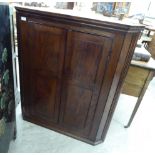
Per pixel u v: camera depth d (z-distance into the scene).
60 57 1.35
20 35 1.38
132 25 1.06
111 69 1.26
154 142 1.82
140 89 1.72
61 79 1.44
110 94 1.37
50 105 1.64
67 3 2.32
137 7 3.62
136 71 1.65
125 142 1.77
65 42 1.27
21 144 1.58
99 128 1.57
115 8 2.47
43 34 1.31
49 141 1.66
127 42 1.15
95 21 1.11
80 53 1.27
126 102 2.47
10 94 1.35
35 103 1.70
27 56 1.45
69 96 1.50
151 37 3.23
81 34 1.20
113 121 2.05
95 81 1.34
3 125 1.23
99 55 1.23
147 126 2.04
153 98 2.66
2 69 1.13
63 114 1.63
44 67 1.45
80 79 1.38
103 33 1.15
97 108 1.46
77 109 1.54
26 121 1.86
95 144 1.67
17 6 1.26
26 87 1.64
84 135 1.67
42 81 1.53
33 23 1.29
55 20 1.21
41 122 1.79
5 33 1.13
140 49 1.78
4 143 1.30
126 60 1.23
